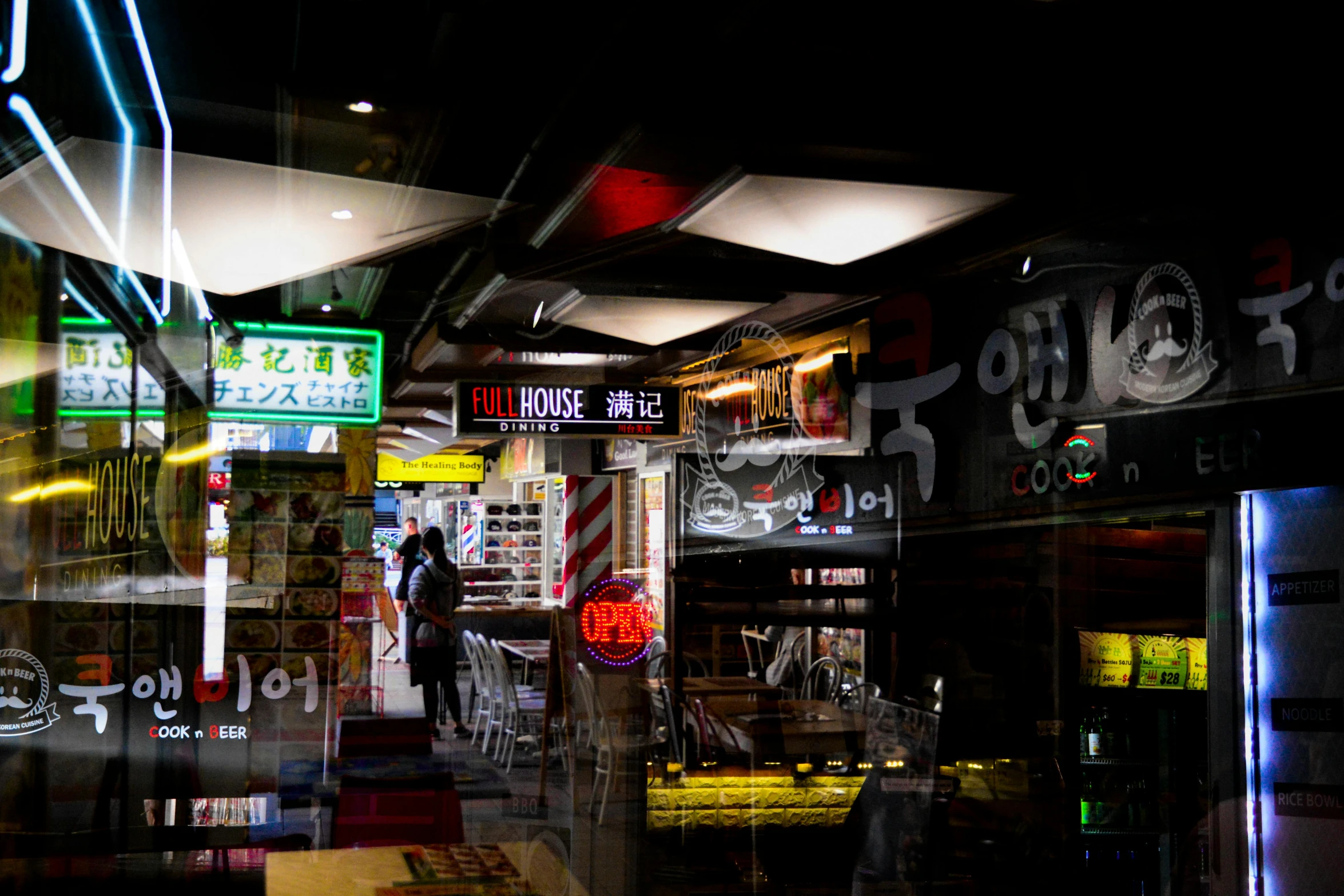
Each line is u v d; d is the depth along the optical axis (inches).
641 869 162.4
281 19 129.3
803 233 168.9
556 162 148.9
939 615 201.0
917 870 171.8
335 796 148.4
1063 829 173.2
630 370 233.5
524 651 258.8
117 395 137.9
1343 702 129.6
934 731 189.5
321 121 135.3
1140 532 190.9
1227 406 142.9
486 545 279.9
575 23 131.5
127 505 139.8
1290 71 132.3
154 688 141.7
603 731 205.9
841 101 142.0
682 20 131.6
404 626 245.8
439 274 191.2
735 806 180.1
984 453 194.5
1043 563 180.4
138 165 124.3
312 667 159.9
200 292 167.3
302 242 156.9
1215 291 145.6
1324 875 131.0
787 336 230.1
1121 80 141.3
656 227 170.6
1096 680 177.3
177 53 126.8
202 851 128.6
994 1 126.1
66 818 126.3
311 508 165.0
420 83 133.6
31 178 109.8
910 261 198.8
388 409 245.1
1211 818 144.5
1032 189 154.5
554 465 263.1
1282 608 138.8
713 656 223.5
